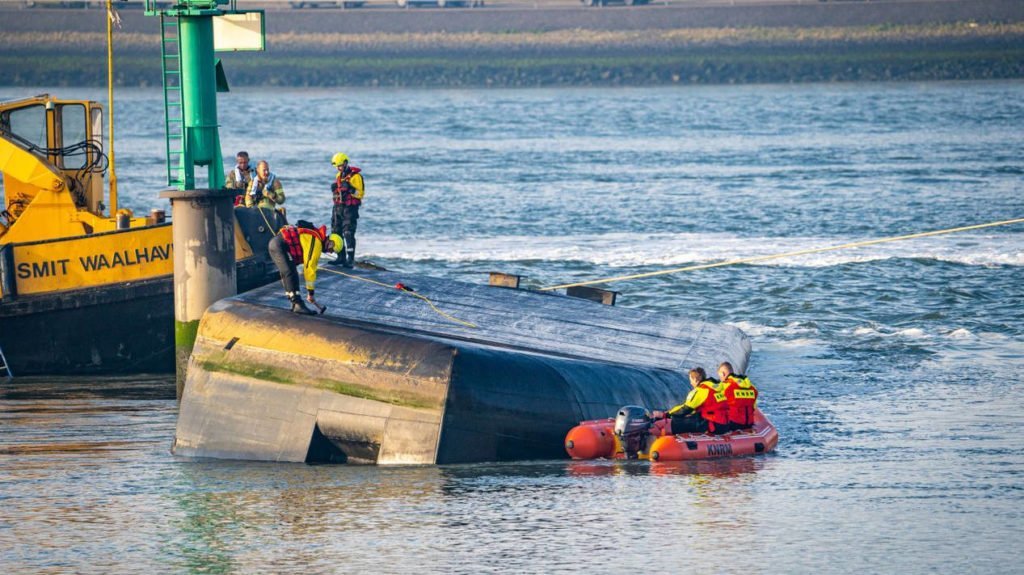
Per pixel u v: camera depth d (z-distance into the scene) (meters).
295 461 54.97
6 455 56.12
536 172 184.12
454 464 53.88
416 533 44.72
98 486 51.16
